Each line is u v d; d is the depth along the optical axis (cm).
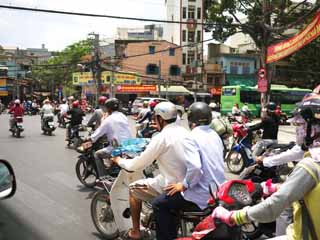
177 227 365
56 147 1359
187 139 356
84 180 755
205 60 5828
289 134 2191
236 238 255
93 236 496
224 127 878
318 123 232
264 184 309
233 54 5178
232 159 954
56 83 6900
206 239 258
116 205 434
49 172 902
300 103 267
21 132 1909
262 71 1494
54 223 546
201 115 368
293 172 213
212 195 276
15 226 533
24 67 7081
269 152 651
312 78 4456
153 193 389
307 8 2892
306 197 209
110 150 629
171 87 4684
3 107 4497
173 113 374
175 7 5656
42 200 663
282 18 2597
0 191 350
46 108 1836
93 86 5078
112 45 5725
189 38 5494
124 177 429
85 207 624
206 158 353
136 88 4628
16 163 1024
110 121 638
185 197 348
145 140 472
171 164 366
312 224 207
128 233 418
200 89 5106
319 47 4244
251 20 2862
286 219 366
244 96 3594
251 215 222
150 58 5162
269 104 869
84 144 682
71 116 1346
